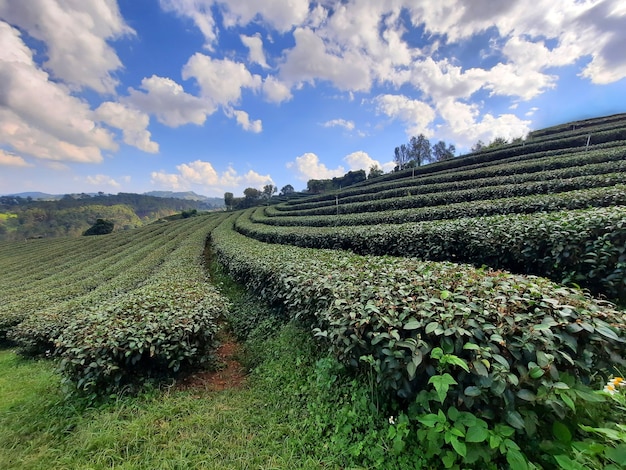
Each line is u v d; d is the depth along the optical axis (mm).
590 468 1405
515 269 4723
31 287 12328
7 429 2771
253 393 3244
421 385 2041
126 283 8500
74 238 36125
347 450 2160
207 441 2438
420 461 1861
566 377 1736
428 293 2484
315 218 16594
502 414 1722
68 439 2566
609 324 1837
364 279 3219
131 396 3107
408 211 11203
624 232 3357
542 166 16328
